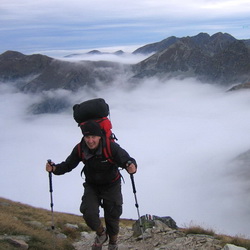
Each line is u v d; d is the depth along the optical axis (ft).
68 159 27.32
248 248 35.12
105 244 41.22
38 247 35.35
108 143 25.99
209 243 36.37
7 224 40.75
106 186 27.50
